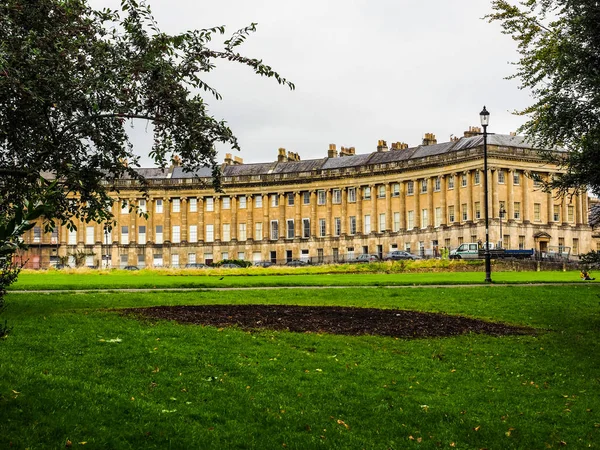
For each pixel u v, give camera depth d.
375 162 115.38
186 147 23.31
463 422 17.56
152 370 19.41
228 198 124.19
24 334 22.03
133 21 22.88
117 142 24.69
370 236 112.56
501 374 21.97
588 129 26.23
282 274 69.81
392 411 17.97
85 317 25.31
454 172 101.25
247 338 23.69
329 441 15.82
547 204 100.38
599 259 26.80
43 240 122.62
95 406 15.88
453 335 26.42
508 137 104.75
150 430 15.10
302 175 118.50
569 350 24.95
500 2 29.38
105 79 22.22
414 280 48.75
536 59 28.78
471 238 98.12
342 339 24.58
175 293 36.28
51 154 22.45
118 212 124.88
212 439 15.23
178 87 23.22
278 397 18.25
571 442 16.94
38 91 21.30
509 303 34.38
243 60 22.69
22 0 21.81
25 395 15.91
